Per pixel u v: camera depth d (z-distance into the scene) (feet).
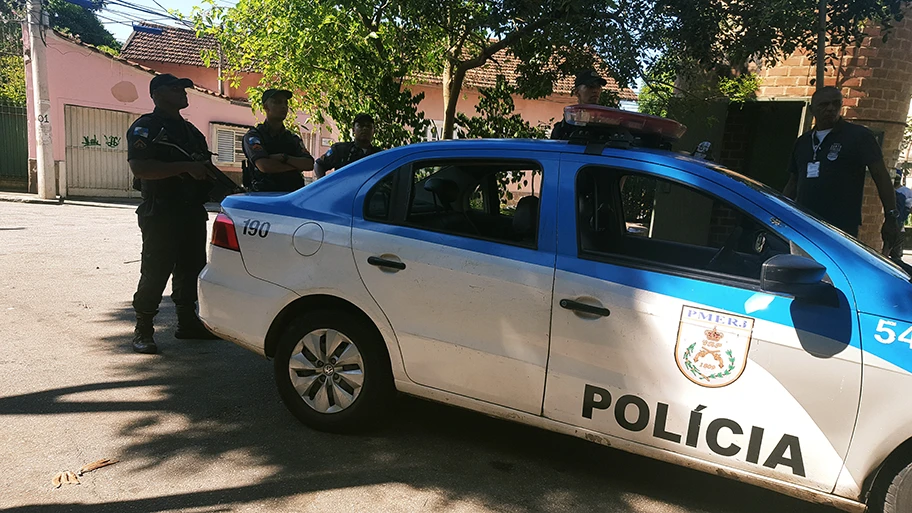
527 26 17.60
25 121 52.34
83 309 17.89
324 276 10.69
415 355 10.18
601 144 9.72
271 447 10.52
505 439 11.39
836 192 14.40
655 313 8.65
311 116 30.30
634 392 8.79
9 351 14.24
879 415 7.59
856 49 22.52
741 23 16.92
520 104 58.29
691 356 8.46
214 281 11.67
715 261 9.32
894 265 8.84
